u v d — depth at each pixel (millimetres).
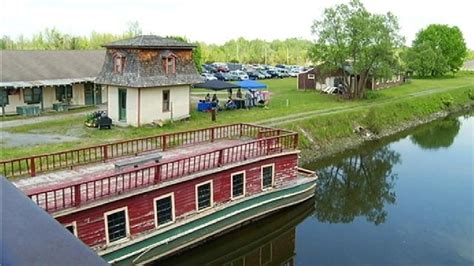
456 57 109062
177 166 20578
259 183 23016
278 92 63781
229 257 21594
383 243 22188
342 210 27125
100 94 48219
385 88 72750
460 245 21797
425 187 30828
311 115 43906
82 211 15719
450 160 38125
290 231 24031
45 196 15172
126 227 17188
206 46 156000
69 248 2389
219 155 21016
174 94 38500
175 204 18906
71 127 35438
